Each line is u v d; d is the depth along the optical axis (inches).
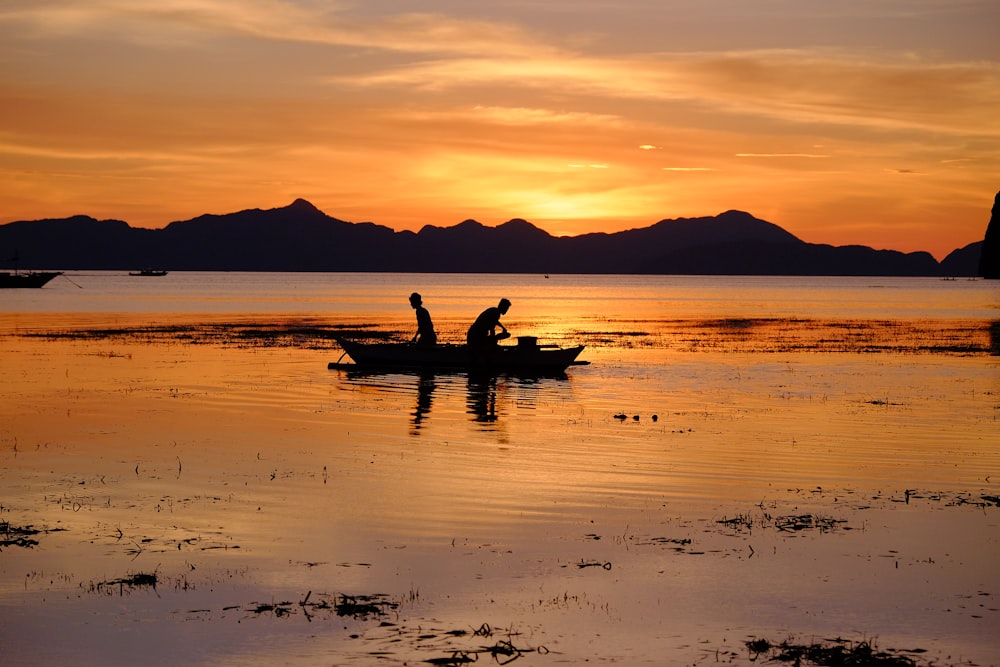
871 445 772.0
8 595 400.8
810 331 2472.9
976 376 1328.7
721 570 441.1
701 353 1728.6
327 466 668.1
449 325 2628.0
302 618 376.5
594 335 2277.3
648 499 580.7
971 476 653.9
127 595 401.7
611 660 335.3
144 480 618.8
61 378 1208.2
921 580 428.1
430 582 422.0
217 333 2123.5
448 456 711.1
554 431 834.8
